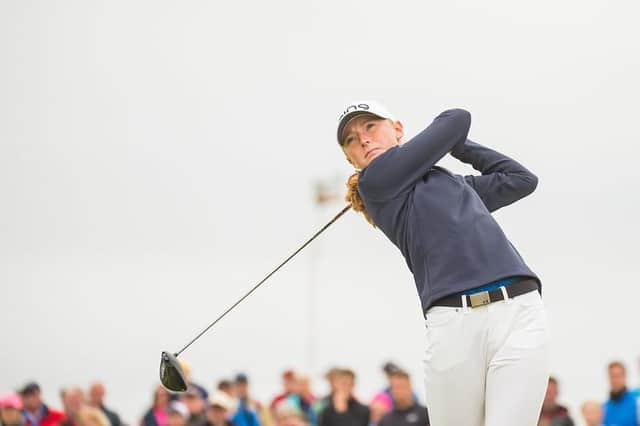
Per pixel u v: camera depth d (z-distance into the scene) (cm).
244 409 1973
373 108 686
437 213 630
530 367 598
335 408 1759
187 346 762
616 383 1617
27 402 1973
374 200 655
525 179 707
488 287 607
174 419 1805
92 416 1856
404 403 1616
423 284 633
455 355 608
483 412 622
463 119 657
